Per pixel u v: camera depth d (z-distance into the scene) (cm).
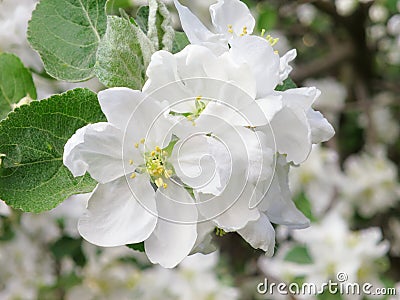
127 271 52
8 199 25
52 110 25
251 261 54
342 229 47
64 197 25
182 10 26
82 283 52
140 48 25
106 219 24
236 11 27
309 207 47
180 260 24
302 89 25
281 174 26
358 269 47
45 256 51
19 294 50
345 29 58
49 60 28
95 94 26
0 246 49
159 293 52
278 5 55
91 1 28
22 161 25
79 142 24
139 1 29
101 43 25
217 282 52
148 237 24
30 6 36
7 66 30
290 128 25
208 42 25
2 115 30
